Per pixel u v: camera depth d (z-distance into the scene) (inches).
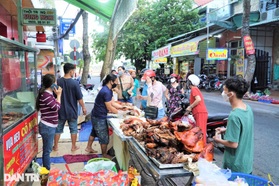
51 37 544.7
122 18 168.6
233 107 94.5
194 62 785.6
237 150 91.0
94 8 231.3
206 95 590.2
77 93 188.7
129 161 148.3
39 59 586.2
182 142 95.9
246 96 493.7
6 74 119.3
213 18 708.0
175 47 631.8
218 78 681.6
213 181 76.3
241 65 549.3
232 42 631.8
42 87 147.9
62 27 575.5
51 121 147.3
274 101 438.9
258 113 358.0
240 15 531.2
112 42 308.2
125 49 942.4
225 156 96.1
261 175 159.8
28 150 139.4
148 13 914.7
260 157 189.3
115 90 226.5
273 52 610.5
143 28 914.7
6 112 111.5
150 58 975.0
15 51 136.2
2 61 112.9
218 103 460.4
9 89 123.3
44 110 145.8
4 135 102.5
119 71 265.9
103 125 176.6
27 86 158.7
